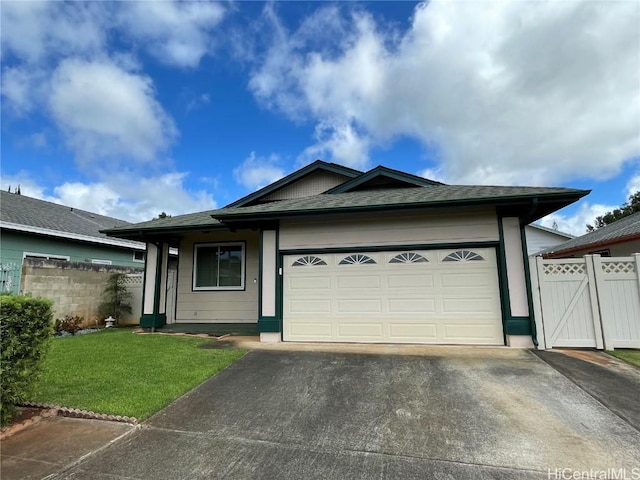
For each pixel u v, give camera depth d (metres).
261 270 7.96
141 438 3.39
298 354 6.42
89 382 4.84
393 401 4.16
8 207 12.32
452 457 2.96
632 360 5.56
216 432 3.49
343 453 3.06
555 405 3.94
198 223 9.18
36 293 9.38
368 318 7.42
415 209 6.88
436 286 7.20
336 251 7.70
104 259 14.84
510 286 6.80
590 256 6.53
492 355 6.05
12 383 3.59
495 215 7.05
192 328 9.78
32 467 2.87
